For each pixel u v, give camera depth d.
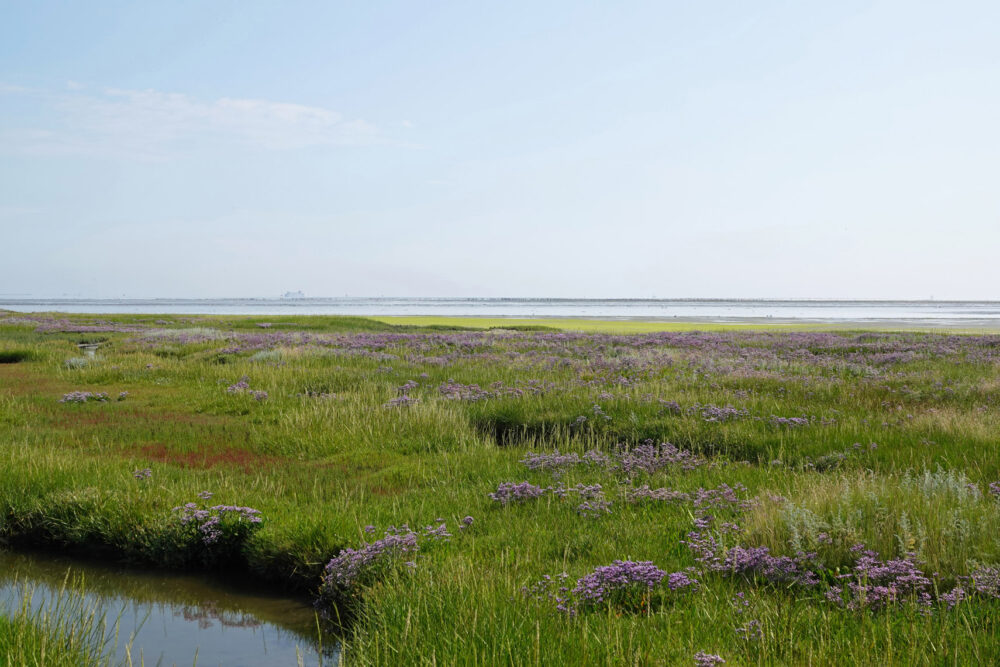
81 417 16.86
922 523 7.24
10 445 13.09
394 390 18.97
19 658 5.37
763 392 17.73
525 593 6.41
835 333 42.12
